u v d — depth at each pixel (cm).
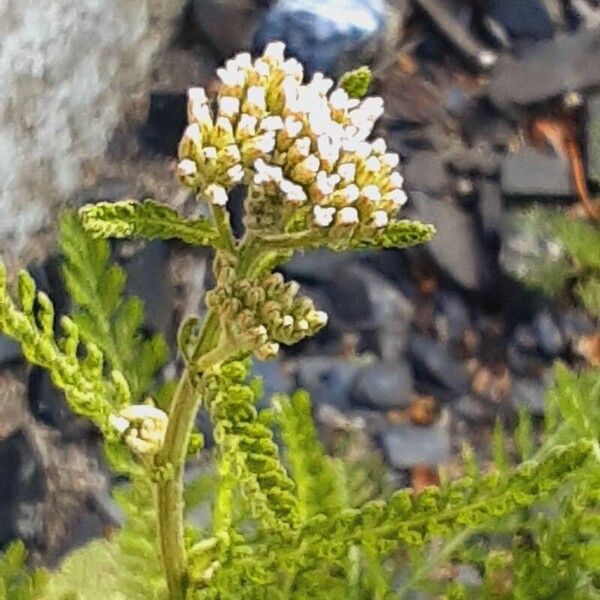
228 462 23
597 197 71
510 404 64
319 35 70
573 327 66
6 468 54
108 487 56
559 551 28
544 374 65
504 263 68
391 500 22
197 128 22
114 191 64
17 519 53
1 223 59
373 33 71
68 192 62
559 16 79
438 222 69
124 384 25
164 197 65
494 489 22
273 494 22
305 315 22
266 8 71
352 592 32
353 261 67
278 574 27
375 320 66
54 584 33
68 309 58
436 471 60
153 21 68
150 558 30
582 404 32
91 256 28
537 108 75
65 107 63
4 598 31
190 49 70
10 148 60
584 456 21
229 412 22
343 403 63
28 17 62
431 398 64
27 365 57
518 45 78
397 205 23
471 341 66
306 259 67
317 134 22
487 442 62
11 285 58
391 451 61
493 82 76
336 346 65
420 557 34
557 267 66
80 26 64
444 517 22
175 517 24
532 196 71
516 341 66
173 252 61
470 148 73
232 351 22
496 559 33
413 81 75
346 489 38
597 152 72
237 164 22
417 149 73
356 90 25
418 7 77
